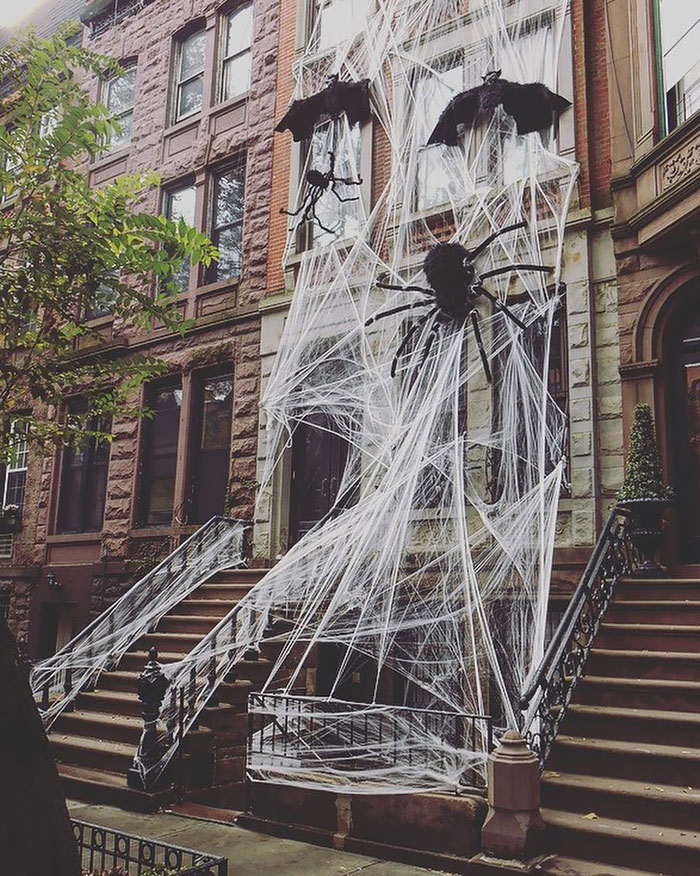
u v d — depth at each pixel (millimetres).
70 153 8109
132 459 14586
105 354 15156
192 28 16203
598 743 6145
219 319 13773
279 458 12594
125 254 8086
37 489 16156
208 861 3979
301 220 13031
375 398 11789
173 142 15727
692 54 9273
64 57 8250
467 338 11008
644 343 9484
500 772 5418
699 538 8922
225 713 8289
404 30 12828
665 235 9180
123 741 8656
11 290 7953
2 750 3293
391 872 5488
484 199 11258
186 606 11367
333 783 6422
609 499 9398
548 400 10281
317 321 12539
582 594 7141
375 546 10836
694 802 5258
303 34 14016
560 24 11078
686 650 7117
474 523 10336
